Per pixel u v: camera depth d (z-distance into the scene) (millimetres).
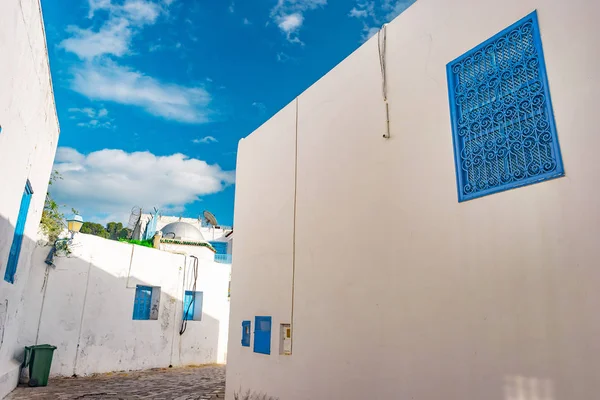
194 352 14289
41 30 6082
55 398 7945
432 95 4660
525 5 3873
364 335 4918
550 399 3119
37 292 10719
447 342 3957
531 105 3660
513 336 3441
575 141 3293
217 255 24859
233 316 7727
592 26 3338
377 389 4613
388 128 5145
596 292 2996
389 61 5348
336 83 6242
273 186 7395
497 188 3773
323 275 5766
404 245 4625
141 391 8953
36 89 6402
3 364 7535
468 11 4434
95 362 11586
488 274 3729
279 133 7516
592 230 3088
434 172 4453
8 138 5188
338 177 5852
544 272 3328
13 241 6879
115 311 12281
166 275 13867
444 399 3883
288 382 6004
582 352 3006
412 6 5152
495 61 4059
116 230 38219
